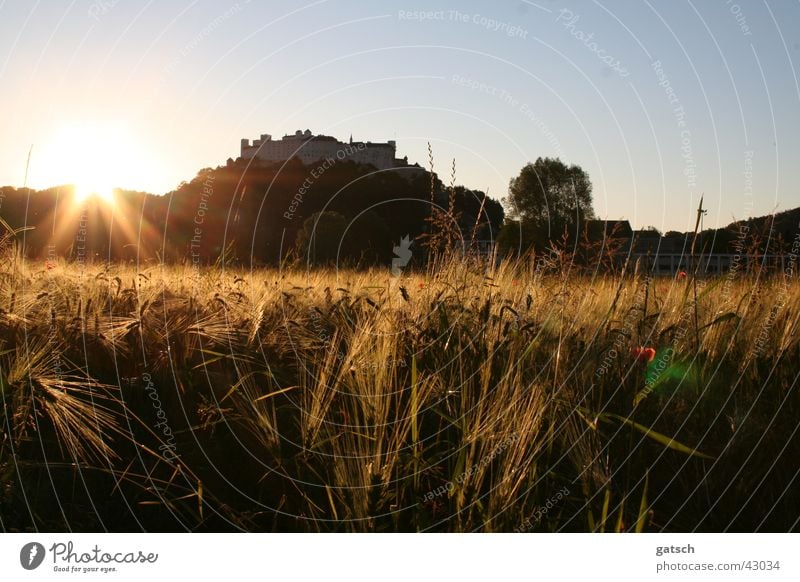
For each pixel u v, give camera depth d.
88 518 2.92
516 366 3.34
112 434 3.34
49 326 3.75
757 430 3.14
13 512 2.84
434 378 3.32
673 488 3.00
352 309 4.54
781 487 2.96
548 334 3.96
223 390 3.61
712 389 3.53
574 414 3.15
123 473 2.96
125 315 4.39
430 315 4.04
